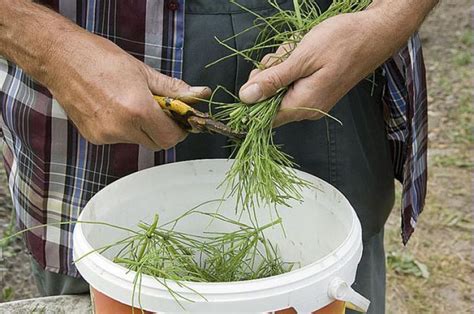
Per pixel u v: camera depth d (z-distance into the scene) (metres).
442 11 4.20
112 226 1.02
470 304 2.42
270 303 0.86
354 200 1.25
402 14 1.05
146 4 1.10
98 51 0.97
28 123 1.17
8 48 1.02
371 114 1.25
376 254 1.35
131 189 1.11
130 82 0.95
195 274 1.05
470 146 3.17
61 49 0.97
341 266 0.91
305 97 1.00
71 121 1.15
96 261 0.91
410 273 2.54
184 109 0.96
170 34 1.12
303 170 1.22
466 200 2.87
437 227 2.74
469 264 2.57
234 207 1.17
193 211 1.11
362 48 1.02
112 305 0.91
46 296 1.38
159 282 0.86
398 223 2.77
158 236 1.02
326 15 1.09
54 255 1.25
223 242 1.09
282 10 1.14
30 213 1.25
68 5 1.10
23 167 1.23
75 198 1.21
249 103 1.00
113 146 1.17
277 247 1.17
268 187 0.99
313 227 1.11
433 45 3.94
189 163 1.13
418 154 1.28
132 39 1.11
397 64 1.20
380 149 1.29
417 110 1.24
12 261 2.42
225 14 1.12
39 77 1.01
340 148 1.22
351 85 1.04
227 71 1.13
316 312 0.90
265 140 1.01
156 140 0.99
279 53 1.06
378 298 1.38
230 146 1.15
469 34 3.99
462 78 3.64
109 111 0.96
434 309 2.40
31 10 1.01
